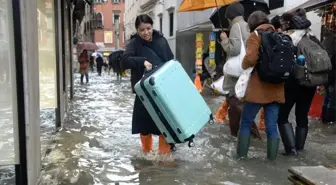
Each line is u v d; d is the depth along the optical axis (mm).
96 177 3590
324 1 6293
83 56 17641
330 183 2510
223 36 5121
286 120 4465
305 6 6863
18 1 2781
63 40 6688
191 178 3584
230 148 4711
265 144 4922
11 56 2824
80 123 6367
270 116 4137
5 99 2846
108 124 6328
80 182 3449
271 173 3727
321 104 6797
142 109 4141
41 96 5496
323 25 6812
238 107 5164
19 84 2865
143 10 29578
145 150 4348
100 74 27766
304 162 4098
